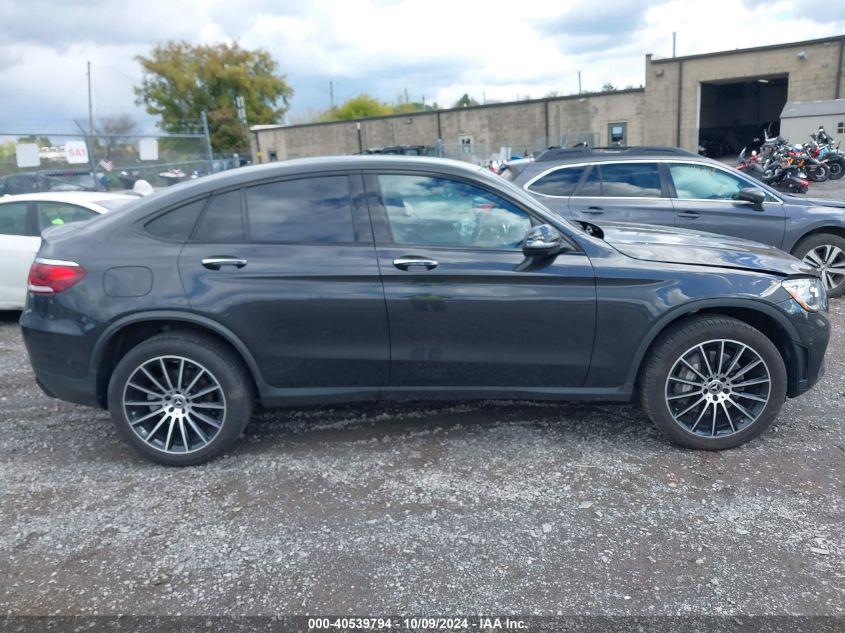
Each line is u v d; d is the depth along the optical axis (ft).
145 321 11.44
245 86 165.17
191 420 11.87
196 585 8.78
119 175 54.44
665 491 10.78
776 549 9.22
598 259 11.55
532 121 119.55
